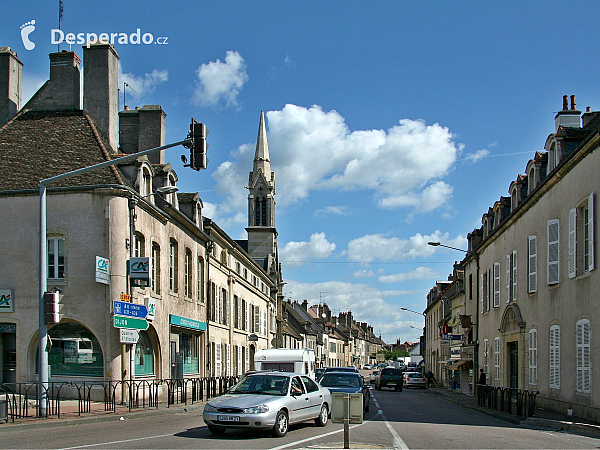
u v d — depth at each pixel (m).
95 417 17.94
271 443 12.30
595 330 19.14
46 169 25.27
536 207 25.91
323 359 106.00
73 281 23.78
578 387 20.44
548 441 14.18
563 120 28.36
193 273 33.38
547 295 24.22
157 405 22.95
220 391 30.88
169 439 12.92
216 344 38.00
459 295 49.38
